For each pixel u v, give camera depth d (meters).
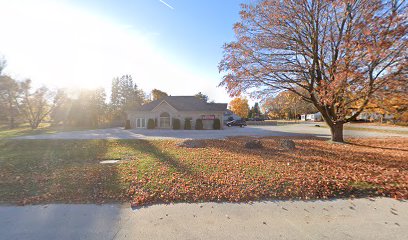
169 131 27.11
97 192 4.67
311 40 11.28
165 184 5.08
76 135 20.80
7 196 4.50
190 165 7.12
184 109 33.34
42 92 35.12
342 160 7.88
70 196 4.48
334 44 10.30
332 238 2.93
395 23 7.56
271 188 4.76
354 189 4.68
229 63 11.12
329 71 9.60
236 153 9.59
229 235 3.03
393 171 6.17
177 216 3.62
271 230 3.15
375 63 8.66
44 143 14.22
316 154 9.24
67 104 38.16
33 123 35.09
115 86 59.97
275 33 11.15
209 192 4.57
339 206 3.94
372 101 9.95
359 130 26.34
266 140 15.15
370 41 7.76
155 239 2.95
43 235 3.08
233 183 5.11
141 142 14.62
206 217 3.57
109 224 3.37
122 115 56.28
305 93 13.91
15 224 3.39
